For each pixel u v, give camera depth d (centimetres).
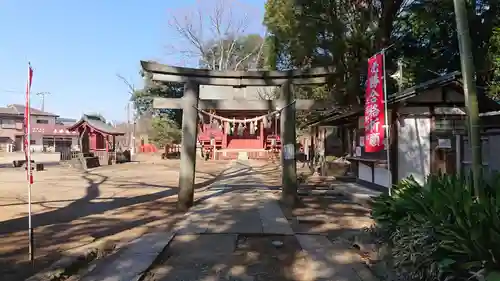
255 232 655
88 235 639
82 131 2852
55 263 482
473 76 367
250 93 3084
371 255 483
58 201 1006
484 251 286
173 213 841
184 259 516
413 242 366
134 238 617
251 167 2264
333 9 1203
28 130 535
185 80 905
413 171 909
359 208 862
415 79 1214
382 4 1160
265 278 443
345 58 1200
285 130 947
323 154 1636
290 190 927
